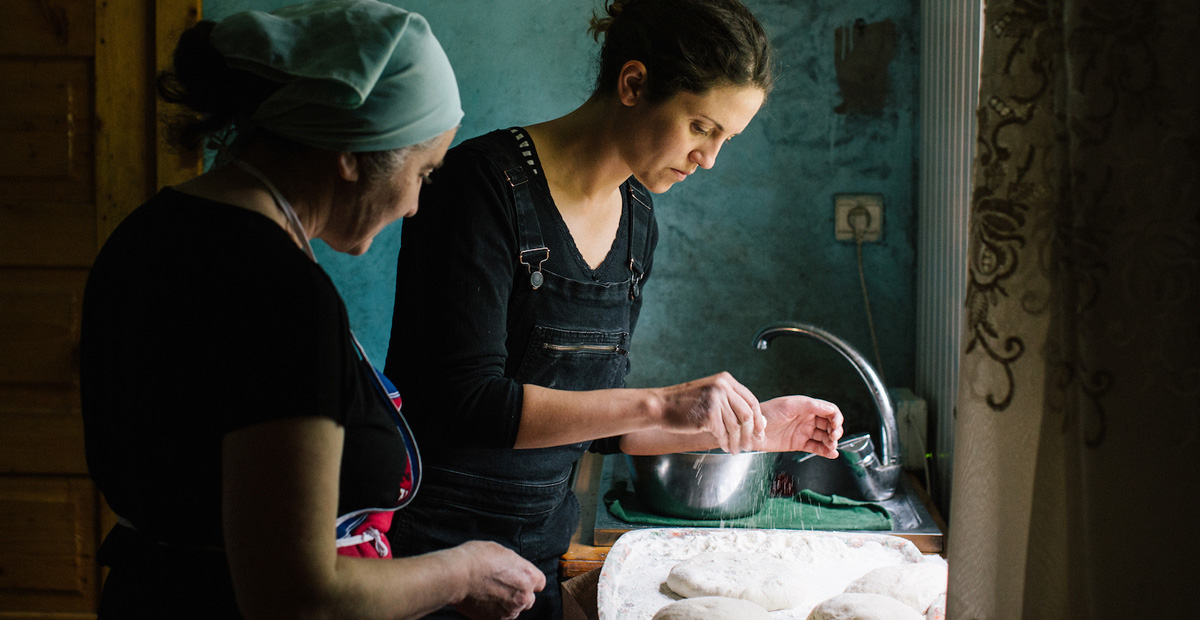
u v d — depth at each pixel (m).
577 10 2.12
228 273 0.68
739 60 1.02
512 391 1.06
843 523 1.50
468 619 1.15
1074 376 0.70
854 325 2.10
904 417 1.84
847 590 1.14
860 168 2.06
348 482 0.77
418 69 0.74
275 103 0.70
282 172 0.74
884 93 2.03
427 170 0.80
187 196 0.73
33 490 2.22
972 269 0.77
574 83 2.14
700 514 1.50
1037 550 0.74
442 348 1.06
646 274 1.36
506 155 1.14
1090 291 0.66
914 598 1.09
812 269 2.10
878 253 2.07
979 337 0.77
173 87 0.75
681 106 1.06
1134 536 0.66
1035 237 0.73
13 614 2.26
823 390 2.12
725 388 1.08
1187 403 0.63
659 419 1.08
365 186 0.76
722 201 2.11
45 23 2.10
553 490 1.27
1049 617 0.74
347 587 0.69
